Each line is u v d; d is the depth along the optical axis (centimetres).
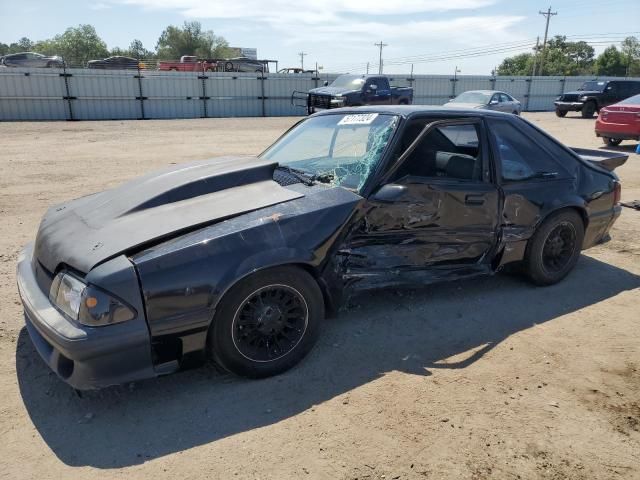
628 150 1385
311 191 328
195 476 229
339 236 312
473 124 393
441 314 391
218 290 270
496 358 330
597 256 529
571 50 10075
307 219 302
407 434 257
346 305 350
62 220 323
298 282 302
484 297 423
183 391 294
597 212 455
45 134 1695
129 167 1039
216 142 1508
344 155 373
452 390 294
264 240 286
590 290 440
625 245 564
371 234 347
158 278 258
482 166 392
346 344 346
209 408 279
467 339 354
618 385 302
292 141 422
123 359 256
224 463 238
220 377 308
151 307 257
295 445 249
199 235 278
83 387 254
